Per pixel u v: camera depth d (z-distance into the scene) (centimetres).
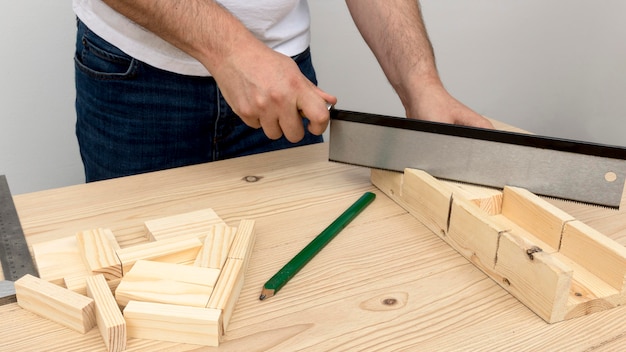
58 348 56
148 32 99
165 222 76
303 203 86
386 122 84
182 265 64
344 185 92
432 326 59
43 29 137
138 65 102
